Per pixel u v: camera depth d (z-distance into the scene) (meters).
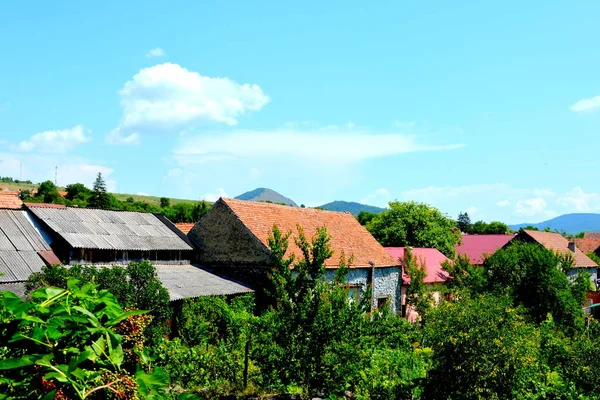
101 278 15.54
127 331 3.27
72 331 2.81
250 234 26.84
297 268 13.20
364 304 13.08
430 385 11.63
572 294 33.94
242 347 17.03
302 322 12.33
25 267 19.92
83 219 25.20
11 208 23.55
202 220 28.48
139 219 28.53
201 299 20.42
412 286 31.22
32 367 2.60
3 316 2.81
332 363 12.08
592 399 13.97
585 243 77.06
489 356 11.05
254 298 24.88
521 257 31.67
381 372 14.08
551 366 16.00
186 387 14.70
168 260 26.81
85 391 2.66
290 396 14.46
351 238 32.69
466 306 11.66
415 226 47.19
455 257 35.59
